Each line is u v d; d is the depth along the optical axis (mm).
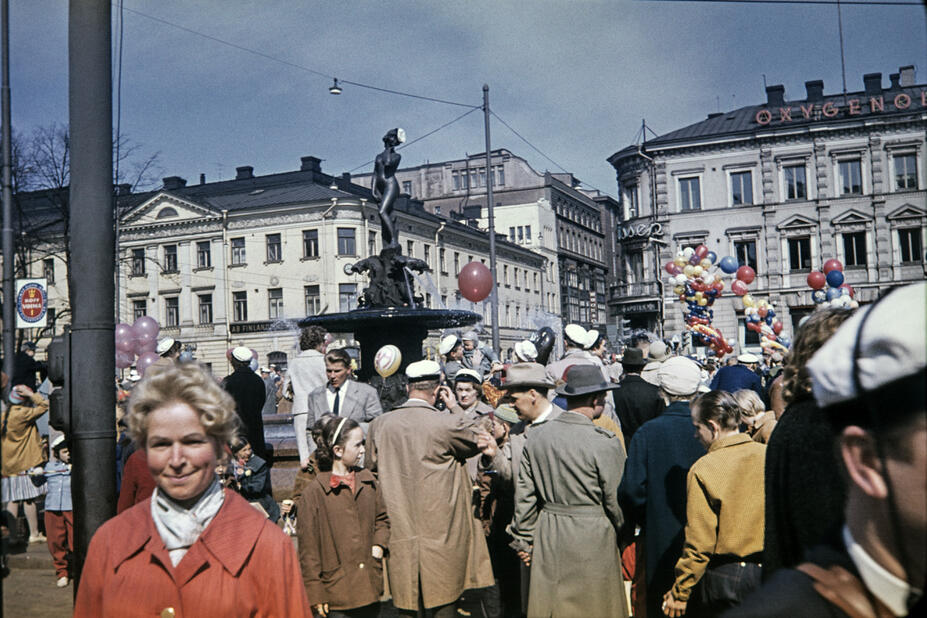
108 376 4758
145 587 2102
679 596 3945
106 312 4762
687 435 4613
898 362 877
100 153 4742
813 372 984
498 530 5781
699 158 50312
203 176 63250
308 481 5176
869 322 927
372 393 6812
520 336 68875
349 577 4637
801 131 47875
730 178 49844
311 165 57438
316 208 50562
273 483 8711
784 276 48500
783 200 48656
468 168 78812
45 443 9125
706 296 22609
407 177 80750
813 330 2432
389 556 5191
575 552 4496
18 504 7426
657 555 4523
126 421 2166
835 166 47625
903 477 897
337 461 4730
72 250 4730
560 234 79125
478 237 63625
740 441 3949
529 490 4789
